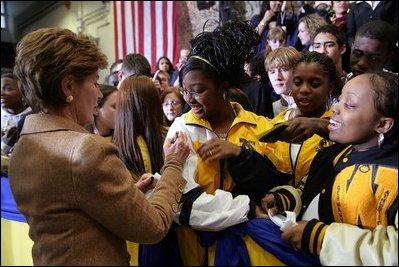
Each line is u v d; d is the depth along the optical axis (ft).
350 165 2.48
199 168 2.68
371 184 2.32
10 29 21.76
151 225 2.29
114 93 4.59
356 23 6.95
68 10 19.48
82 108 2.44
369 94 2.29
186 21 13.39
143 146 3.63
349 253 2.15
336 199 2.46
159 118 3.81
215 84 2.61
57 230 2.27
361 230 2.23
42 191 2.25
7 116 6.36
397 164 2.30
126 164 3.59
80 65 2.31
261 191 2.71
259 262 2.53
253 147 2.80
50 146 2.25
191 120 2.80
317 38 5.20
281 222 2.46
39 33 2.30
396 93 2.23
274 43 7.11
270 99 4.72
